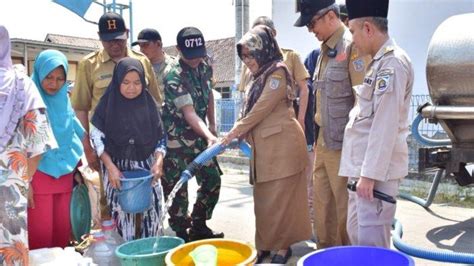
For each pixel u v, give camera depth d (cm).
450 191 580
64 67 311
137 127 307
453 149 423
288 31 1078
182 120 388
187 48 375
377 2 232
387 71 226
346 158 251
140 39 492
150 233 315
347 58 306
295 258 364
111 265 277
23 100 244
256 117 317
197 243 240
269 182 328
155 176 304
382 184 238
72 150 323
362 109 243
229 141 317
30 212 309
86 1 781
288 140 323
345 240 321
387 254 209
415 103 689
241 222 490
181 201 396
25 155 247
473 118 387
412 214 500
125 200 296
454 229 446
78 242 332
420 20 848
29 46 1320
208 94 414
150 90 394
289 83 321
